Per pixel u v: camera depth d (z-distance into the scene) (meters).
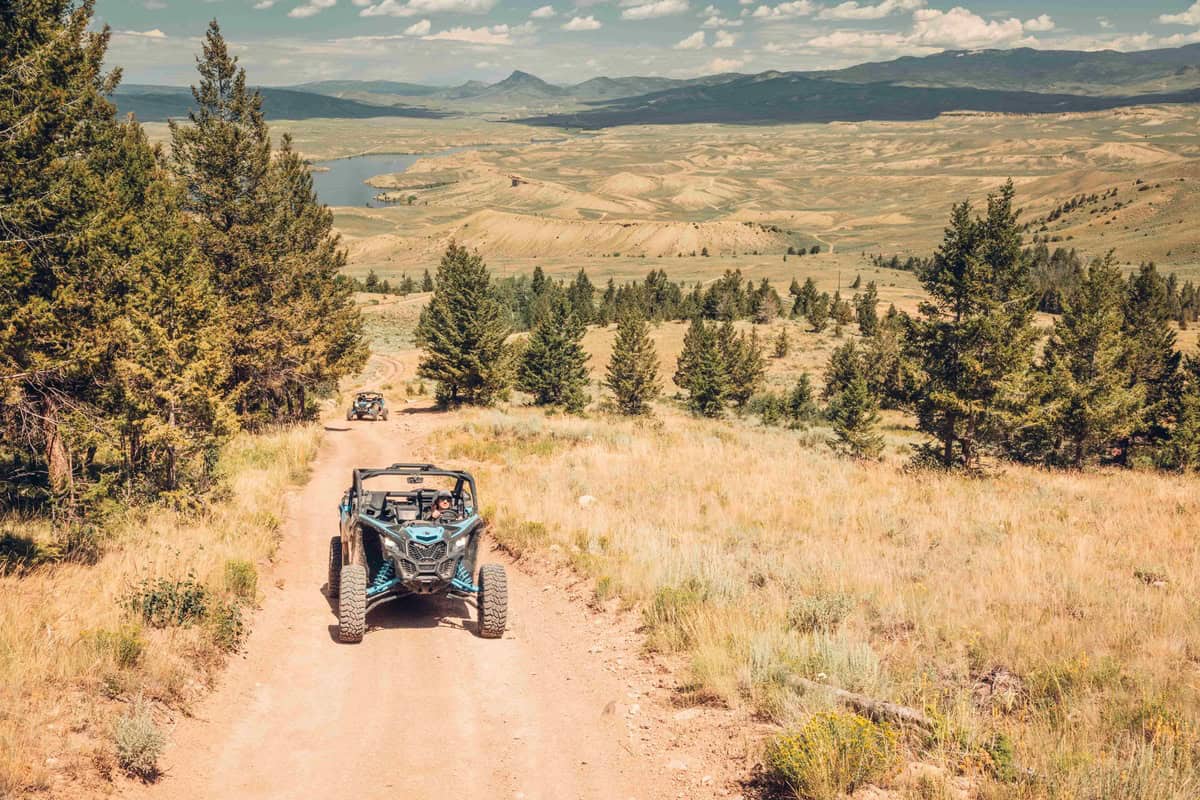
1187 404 39.00
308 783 6.33
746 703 7.61
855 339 138.75
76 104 16.45
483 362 51.16
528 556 14.20
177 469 17.89
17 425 16.00
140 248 19.53
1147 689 7.23
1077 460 34.97
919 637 9.27
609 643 9.87
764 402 71.81
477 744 7.13
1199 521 17.56
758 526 15.98
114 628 8.42
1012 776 5.77
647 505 17.98
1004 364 25.73
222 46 34.56
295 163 44.59
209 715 7.47
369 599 9.89
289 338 37.59
